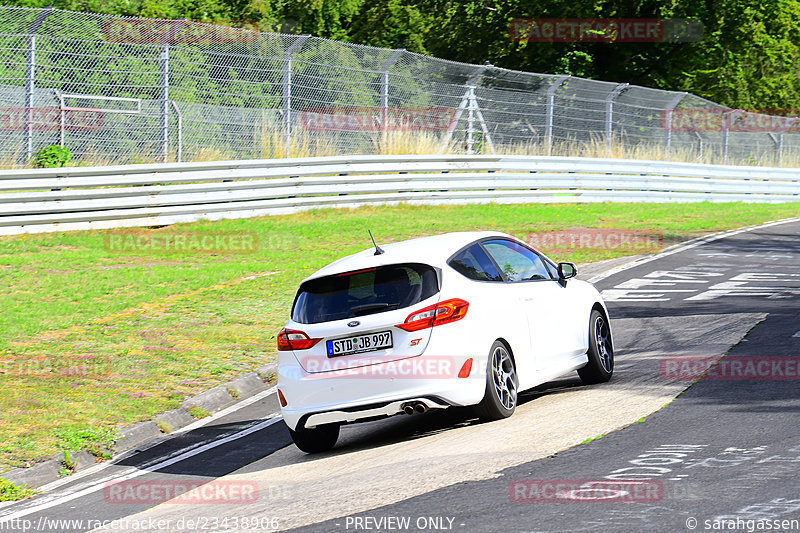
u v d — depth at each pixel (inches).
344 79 1993.1
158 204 1718.8
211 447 736.3
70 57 1636.3
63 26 1626.5
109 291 1293.1
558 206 2249.0
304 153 1935.3
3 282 1316.4
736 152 2854.3
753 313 1032.2
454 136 2193.7
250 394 903.7
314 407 660.7
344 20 3718.0
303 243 1658.5
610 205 2363.4
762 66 4121.6
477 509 466.6
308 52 1925.4
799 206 2623.0
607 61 3690.9
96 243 1589.6
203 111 1791.3
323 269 700.7
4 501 631.8
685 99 2699.3
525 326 715.4
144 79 1711.4
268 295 1283.2
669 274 1423.5
